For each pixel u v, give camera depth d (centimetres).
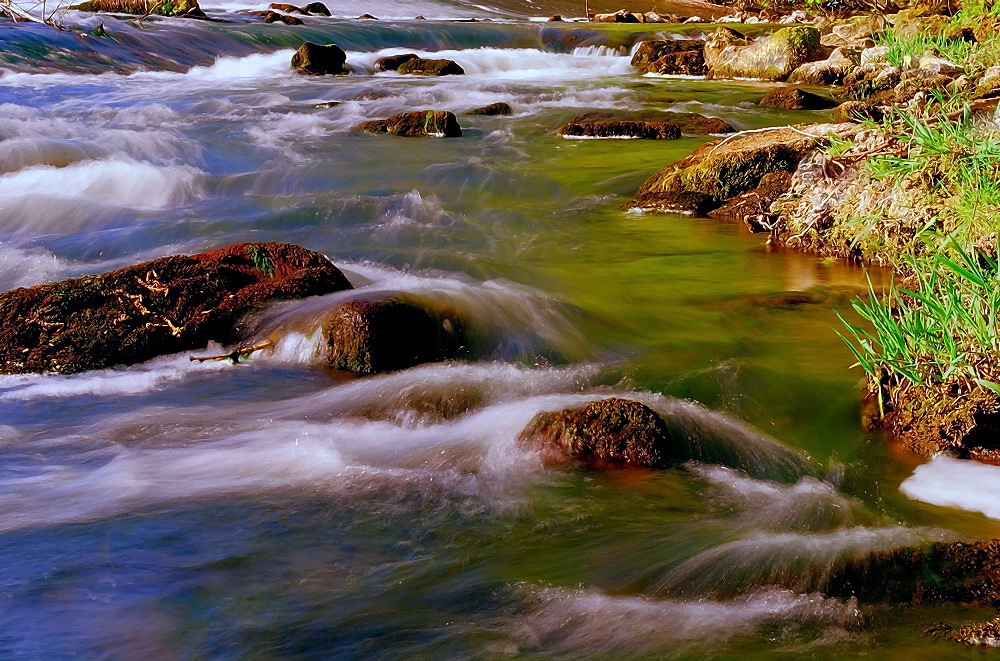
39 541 373
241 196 1057
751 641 308
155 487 420
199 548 369
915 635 310
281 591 340
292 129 1537
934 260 539
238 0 3588
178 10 2811
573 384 528
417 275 742
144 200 1021
